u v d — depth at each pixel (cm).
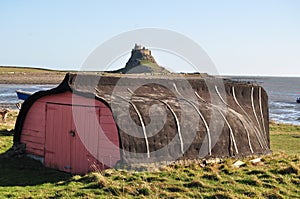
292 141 2133
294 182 1016
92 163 1205
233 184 984
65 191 939
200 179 1026
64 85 1248
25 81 12538
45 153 1365
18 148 1446
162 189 944
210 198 889
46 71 17262
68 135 1287
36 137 1407
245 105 1739
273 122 3188
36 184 1074
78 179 1045
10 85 10744
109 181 985
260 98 1850
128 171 1074
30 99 1390
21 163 1357
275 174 1083
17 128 1465
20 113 1432
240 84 1806
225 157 1321
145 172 1070
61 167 1299
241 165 1234
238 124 1466
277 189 954
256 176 1060
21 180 1130
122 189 926
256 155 1455
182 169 1114
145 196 895
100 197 889
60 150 1312
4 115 2600
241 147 1406
